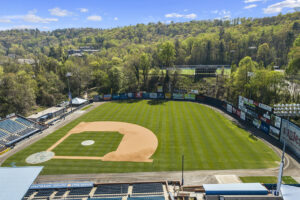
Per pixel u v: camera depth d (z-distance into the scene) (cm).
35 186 3200
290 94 5991
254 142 4769
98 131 5669
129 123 6244
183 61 14488
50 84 8994
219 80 9969
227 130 5512
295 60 6322
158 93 9431
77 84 10394
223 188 2903
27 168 3002
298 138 4147
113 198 2930
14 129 5556
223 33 17988
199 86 10112
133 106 8231
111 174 3647
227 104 7288
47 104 8656
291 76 6538
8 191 2522
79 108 8225
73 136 5366
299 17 18450
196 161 3991
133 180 3466
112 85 10106
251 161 3956
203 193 3048
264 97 6425
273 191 2934
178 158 4122
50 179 3534
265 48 12712
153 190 3152
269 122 5106
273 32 15800
